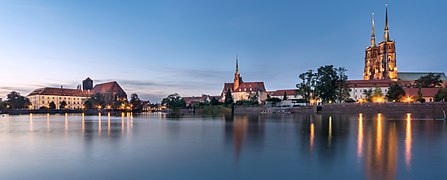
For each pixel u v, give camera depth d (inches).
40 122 3639.3
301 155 1143.0
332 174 864.9
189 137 1756.9
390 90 6973.4
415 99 6648.6
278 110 7268.7
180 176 857.5
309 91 6875.0
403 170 903.1
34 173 895.1
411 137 1664.6
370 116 4694.9
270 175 861.8
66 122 3629.4
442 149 1258.0
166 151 1253.7
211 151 1246.3
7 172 906.7
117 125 2940.5
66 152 1234.6
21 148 1339.8
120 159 1089.4
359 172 883.4
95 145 1433.3
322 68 6771.7
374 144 1406.3
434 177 829.2
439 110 5413.4
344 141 1517.0
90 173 892.6
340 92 6948.8
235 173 885.8
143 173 890.1
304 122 3159.5
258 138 1680.6
